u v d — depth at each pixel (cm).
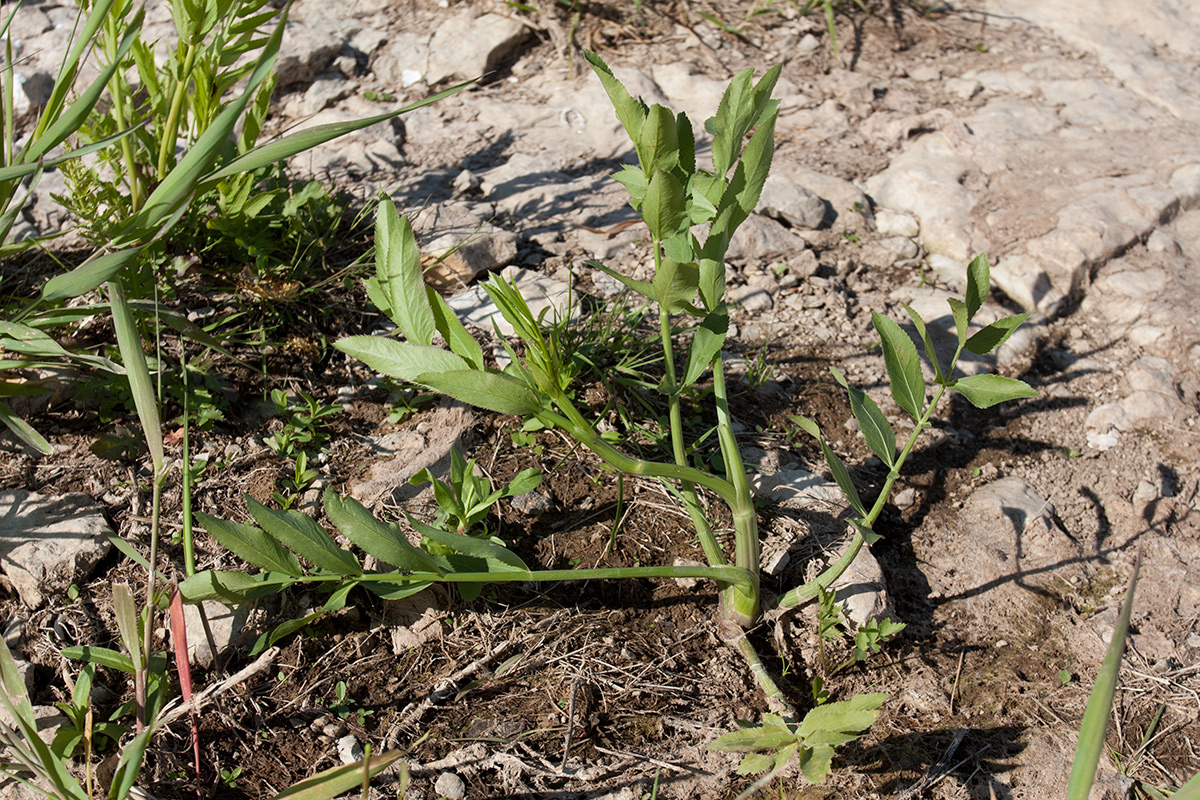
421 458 138
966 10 225
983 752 127
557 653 130
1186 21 225
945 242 165
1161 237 166
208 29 141
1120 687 131
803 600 131
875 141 183
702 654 131
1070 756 127
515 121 179
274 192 148
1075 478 146
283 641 128
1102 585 138
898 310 159
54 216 154
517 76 191
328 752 124
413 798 122
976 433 149
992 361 155
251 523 133
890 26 215
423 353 121
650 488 139
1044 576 138
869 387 150
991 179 173
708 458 142
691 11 210
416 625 130
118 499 134
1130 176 175
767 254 162
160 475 120
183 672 122
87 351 139
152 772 122
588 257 158
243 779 123
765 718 123
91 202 143
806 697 130
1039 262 162
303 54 182
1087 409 152
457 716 127
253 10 146
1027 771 126
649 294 124
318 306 149
